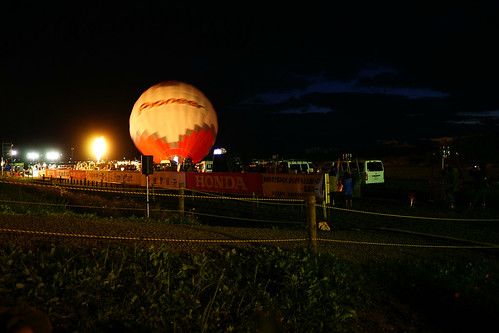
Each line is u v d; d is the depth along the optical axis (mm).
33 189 20281
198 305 4773
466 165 45781
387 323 5852
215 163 33906
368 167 28703
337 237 10102
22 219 7438
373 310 6109
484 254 9523
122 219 10656
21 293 3994
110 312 4137
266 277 6016
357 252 8414
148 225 8500
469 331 5922
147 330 4121
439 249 9625
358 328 5551
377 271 7289
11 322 1914
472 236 11594
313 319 5273
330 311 5488
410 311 6289
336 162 28125
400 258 8266
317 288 5816
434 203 19594
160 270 5078
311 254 6969
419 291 6832
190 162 42938
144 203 18578
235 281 5574
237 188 18562
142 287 4723
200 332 4379
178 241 6945
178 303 4613
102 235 6645
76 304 4141
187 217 14156
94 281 4445
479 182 17250
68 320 3926
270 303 5223
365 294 6391
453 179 17422
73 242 5898
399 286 6949
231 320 4770
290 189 16312
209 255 6410
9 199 13203
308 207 7418
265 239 8258
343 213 16297
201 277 5223
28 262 4656
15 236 5855
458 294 6664
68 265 4668
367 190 26422
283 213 16234
